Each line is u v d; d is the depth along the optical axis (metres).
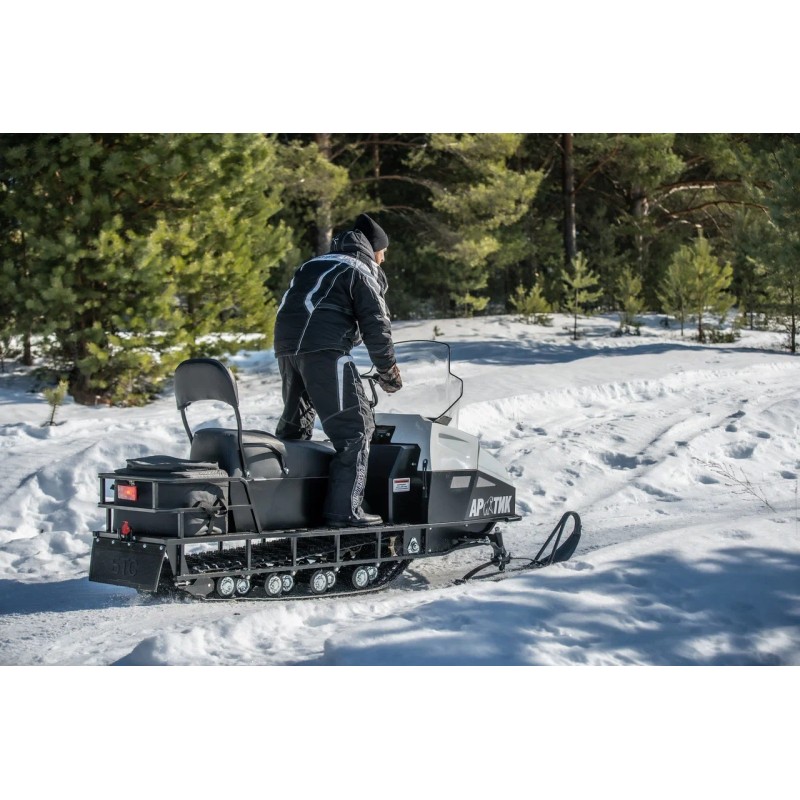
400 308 28.91
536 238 32.19
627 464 9.67
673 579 4.73
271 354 18.77
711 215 35.56
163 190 14.68
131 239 14.13
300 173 22.09
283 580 5.29
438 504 5.94
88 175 13.88
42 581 5.91
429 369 6.98
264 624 4.46
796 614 4.36
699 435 10.49
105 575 5.04
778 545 5.29
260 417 10.92
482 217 27.00
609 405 13.31
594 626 4.15
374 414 6.06
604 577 4.76
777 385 14.95
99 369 14.40
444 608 4.30
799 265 20.52
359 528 5.50
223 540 5.03
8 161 13.80
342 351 5.46
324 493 5.61
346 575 5.65
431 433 5.94
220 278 15.81
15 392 14.84
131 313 14.37
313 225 28.36
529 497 8.55
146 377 15.09
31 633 4.65
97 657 4.25
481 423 11.77
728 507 7.69
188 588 4.95
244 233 16.53
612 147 30.39
